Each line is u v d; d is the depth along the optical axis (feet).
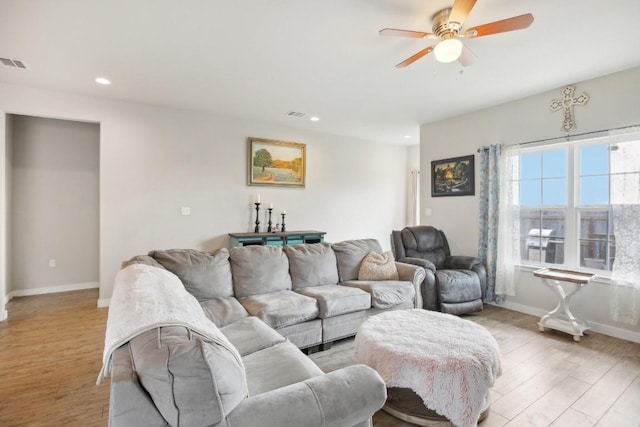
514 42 8.46
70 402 6.73
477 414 5.50
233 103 13.69
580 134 11.07
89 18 7.44
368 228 20.88
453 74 10.56
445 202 15.78
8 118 13.57
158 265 8.13
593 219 11.18
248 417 3.45
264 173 16.78
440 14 7.17
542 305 12.16
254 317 7.44
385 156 21.61
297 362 5.29
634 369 8.16
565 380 7.65
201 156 15.08
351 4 6.95
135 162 13.65
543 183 12.50
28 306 12.97
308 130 18.30
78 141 15.43
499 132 13.53
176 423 3.12
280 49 8.95
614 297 10.11
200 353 3.18
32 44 8.62
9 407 6.54
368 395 4.09
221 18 7.46
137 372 3.14
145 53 9.17
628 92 10.02
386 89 11.93
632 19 7.43
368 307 9.69
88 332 10.38
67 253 15.34
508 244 12.91
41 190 14.74
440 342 6.37
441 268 14.12
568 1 6.82
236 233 15.72
